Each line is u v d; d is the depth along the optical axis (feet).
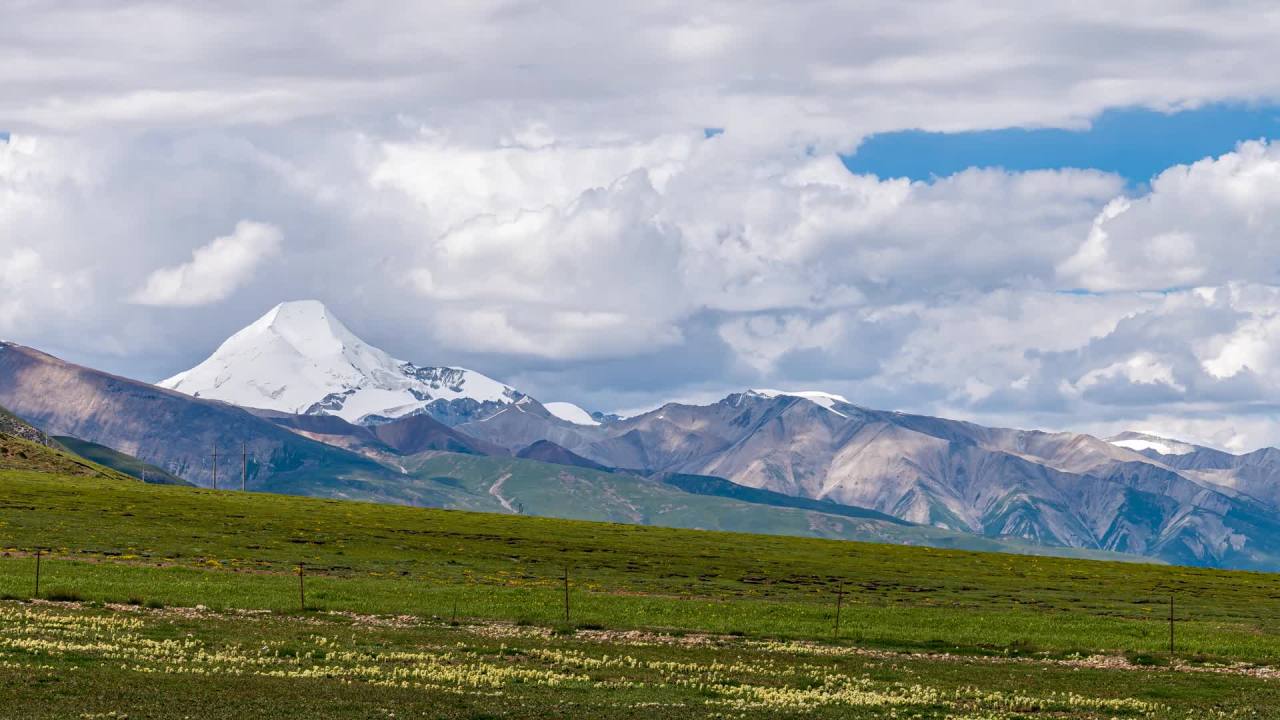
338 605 431.43
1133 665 378.32
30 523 648.79
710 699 293.23
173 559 556.10
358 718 250.98
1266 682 348.59
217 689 269.85
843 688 317.42
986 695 314.35
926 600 546.67
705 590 550.36
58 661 289.74
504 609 440.04
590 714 269.03
